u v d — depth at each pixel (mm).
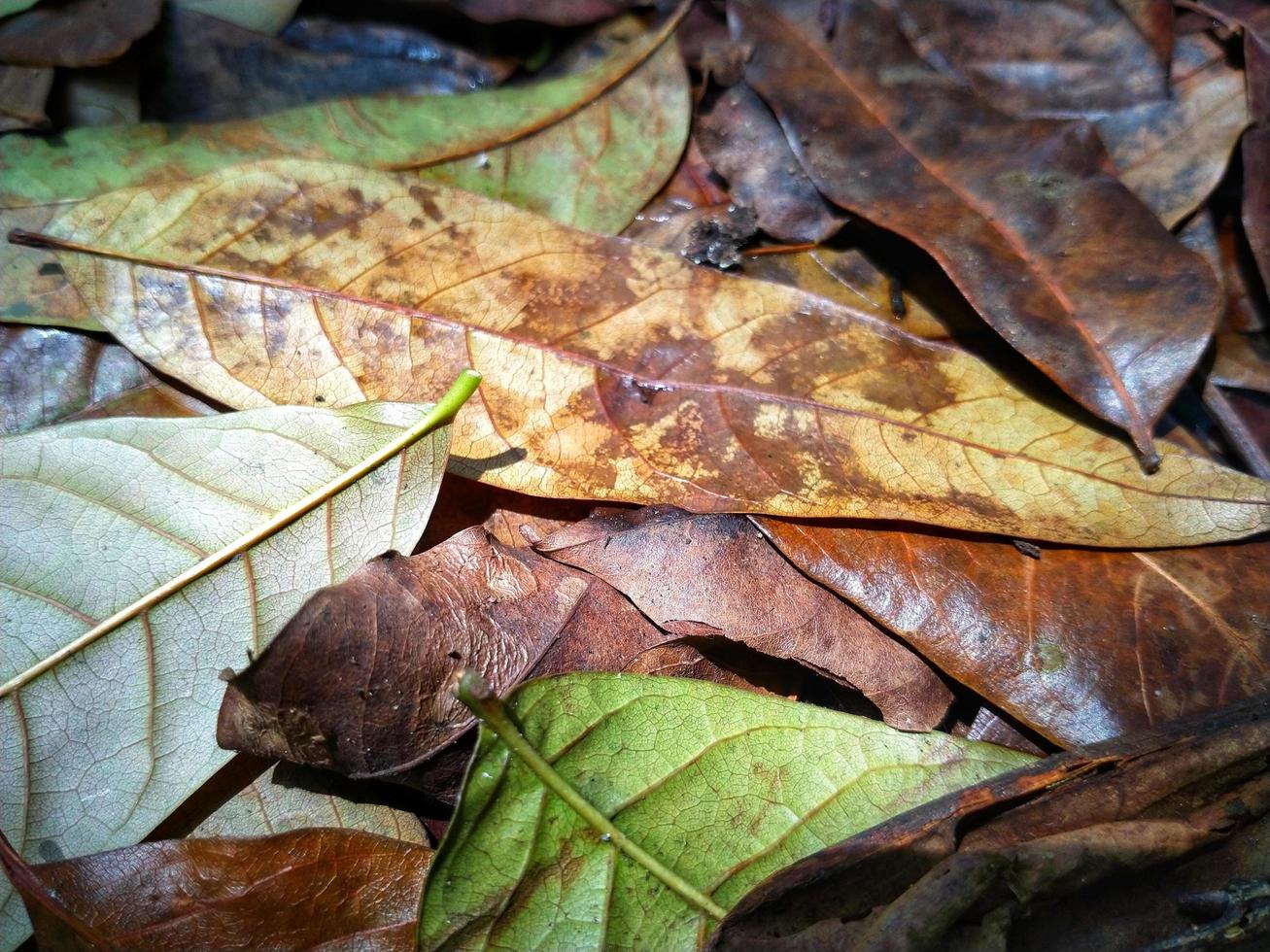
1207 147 175
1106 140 178
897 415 148
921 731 134
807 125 169
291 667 113
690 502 140
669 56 179
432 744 121
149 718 121
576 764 116
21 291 151
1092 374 147
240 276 143
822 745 128
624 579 136
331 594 116
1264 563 148
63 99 170
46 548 121
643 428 144
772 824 123
